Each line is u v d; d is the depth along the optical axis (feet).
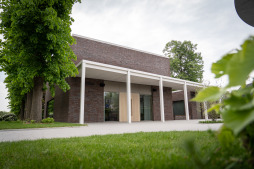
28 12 28.81
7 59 32.53
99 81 46.52
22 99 61.00
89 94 44.21
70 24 36.94
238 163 3.52
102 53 48.96
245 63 2.28
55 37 29.81
